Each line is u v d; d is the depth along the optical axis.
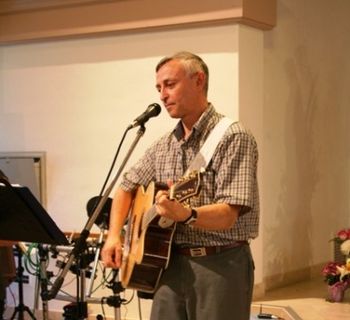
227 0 3.81
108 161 4.39
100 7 4.27
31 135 4.68
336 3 5.04
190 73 2.12
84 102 4.46
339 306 3.79
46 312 3.76
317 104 4.80
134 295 4.25
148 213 2.15
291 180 4.49
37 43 4.62
